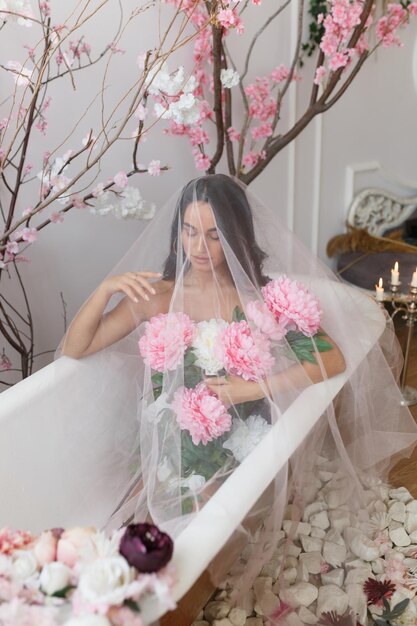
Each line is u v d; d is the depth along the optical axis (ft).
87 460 5.98
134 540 3.43
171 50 6.08
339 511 6.03
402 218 12.32
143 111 6.12
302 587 5.69
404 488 7.30
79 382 5.93
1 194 7.14
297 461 5.14
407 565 6.32
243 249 5.54
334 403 6.09
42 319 8.00
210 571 4.33
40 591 3.44
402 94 11.78
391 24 8.27
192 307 5.60
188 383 5.49
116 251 8.46
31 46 6.91
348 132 11.12
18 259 6.55
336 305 6.15
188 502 5.10
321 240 11.39
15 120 6.97
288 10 9.43
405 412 6.63
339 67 7.88
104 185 6.59
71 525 5.87
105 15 7.41
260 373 5.32
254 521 4.65
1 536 3.76
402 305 11.24
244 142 9.14
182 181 8.90
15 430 5.47
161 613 3.48
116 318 5.94
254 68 9.27
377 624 5.66
